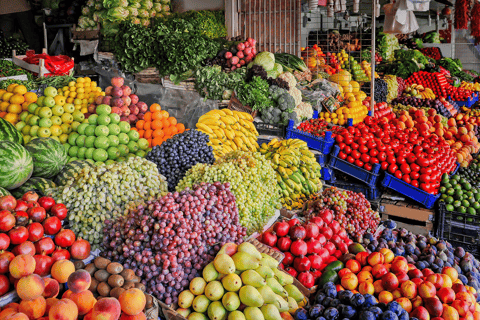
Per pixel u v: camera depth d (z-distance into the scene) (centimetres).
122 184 284
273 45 850
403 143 550
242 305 247
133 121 509
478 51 1770
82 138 432
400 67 1138
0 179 299
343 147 541
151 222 244
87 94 500
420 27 1705
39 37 982
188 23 637
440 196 521
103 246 257
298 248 307
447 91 1106
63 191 275
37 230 228
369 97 805
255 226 335
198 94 601
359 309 260
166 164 379
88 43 693
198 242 255
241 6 848
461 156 641
